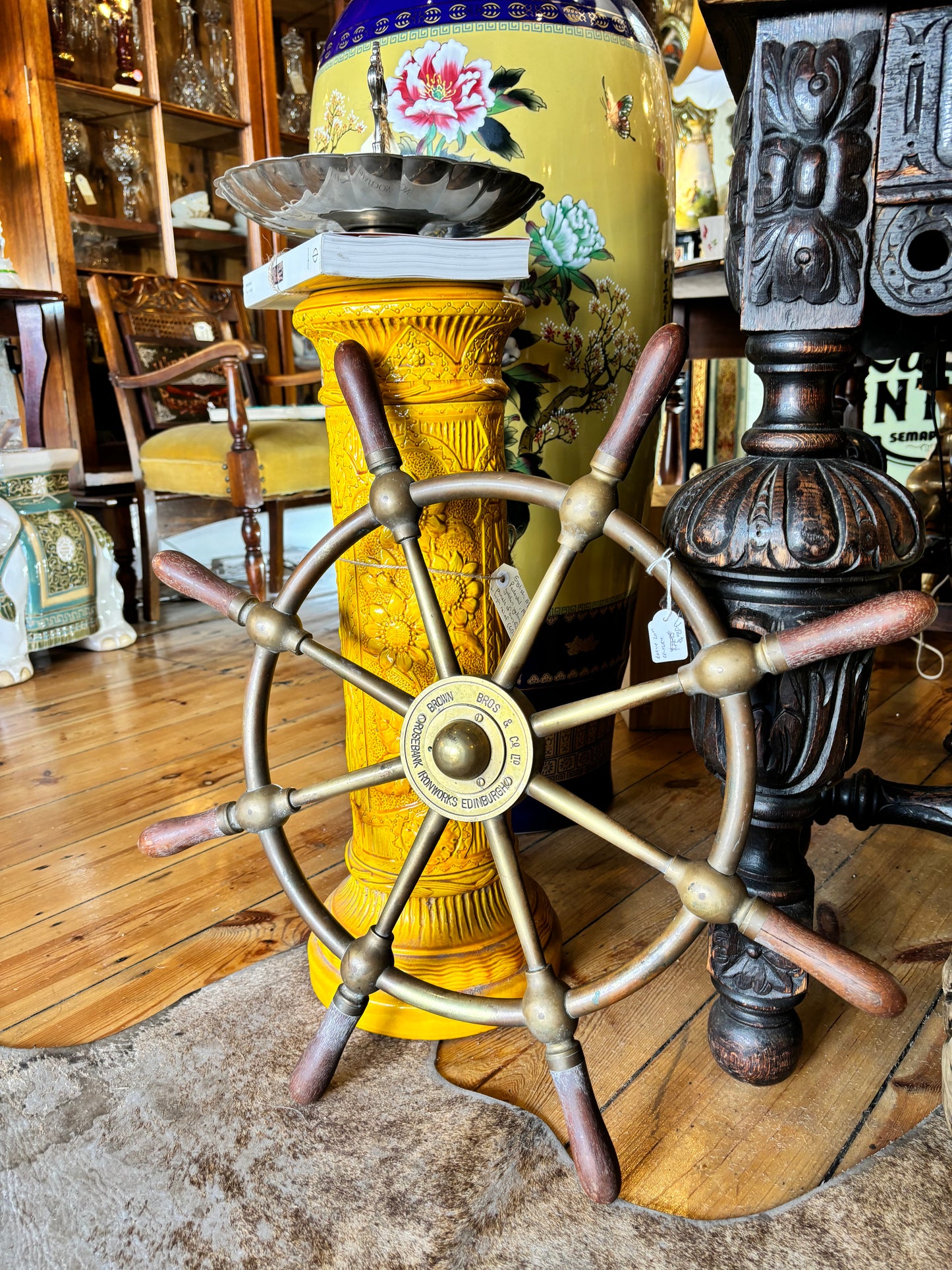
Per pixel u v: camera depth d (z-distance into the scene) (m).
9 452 2.52
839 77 0.75
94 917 1.32
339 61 1.39
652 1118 0.92
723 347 2.31
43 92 2.95
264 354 2.63
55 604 2.54
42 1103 0.95
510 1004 0.86
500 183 0.88
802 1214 0.79
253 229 3.77
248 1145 0.89
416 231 1.00
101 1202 0.82
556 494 0.82
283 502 3.36
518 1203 0.82
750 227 0.81
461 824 1.08
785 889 0.90
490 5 1.27
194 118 3.53
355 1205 0.81
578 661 1.50
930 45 0.73
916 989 1.11
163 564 0.97
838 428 0.88
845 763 0.87
